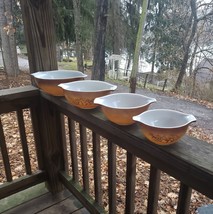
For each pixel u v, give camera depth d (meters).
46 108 1.34
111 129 0.79
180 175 0.63
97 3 7.13
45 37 1.24
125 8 9.24
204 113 6.49
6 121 4.10
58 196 1.48
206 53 10.09
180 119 0.68
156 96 8.39
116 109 0.73
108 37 9.54
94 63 7.66
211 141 4.38
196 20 9.58
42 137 1.41
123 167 2.73
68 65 10.94
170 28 10.73
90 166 2.62
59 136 1.42
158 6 10.54
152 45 11.33
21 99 1.28
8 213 1.35
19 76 8.91
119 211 2.00
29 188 1.54
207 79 9.70
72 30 7.59
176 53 10.82
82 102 0.88
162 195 2.29
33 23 1.19
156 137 0.63
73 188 1.34
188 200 0.70
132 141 0.72
